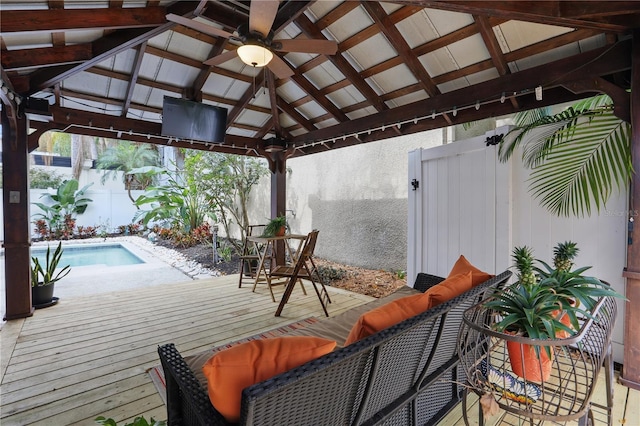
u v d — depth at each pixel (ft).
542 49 8.74
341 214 22.38
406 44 10.09
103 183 40.63
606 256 8.57
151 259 24.64
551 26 8.14
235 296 14.44
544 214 9.58
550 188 8.79
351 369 3.59
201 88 13.69
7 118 11.30
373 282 17.39
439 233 12.36
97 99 13.46
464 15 8.69
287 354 3.41
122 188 41.39
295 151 18.90
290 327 10.00
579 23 6.92
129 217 39.68
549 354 3.79
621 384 7.30
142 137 15.29
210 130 13.99
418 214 13.15
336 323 7.42
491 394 4.15
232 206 26.68
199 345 9.42
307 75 13.33
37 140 12.57
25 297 11.59
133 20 8.53
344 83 13.03
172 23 8.99
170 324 11.04
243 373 3.25
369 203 20.66
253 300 13.87
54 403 6.72
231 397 3.24
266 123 17.67
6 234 11.32
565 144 8.39
